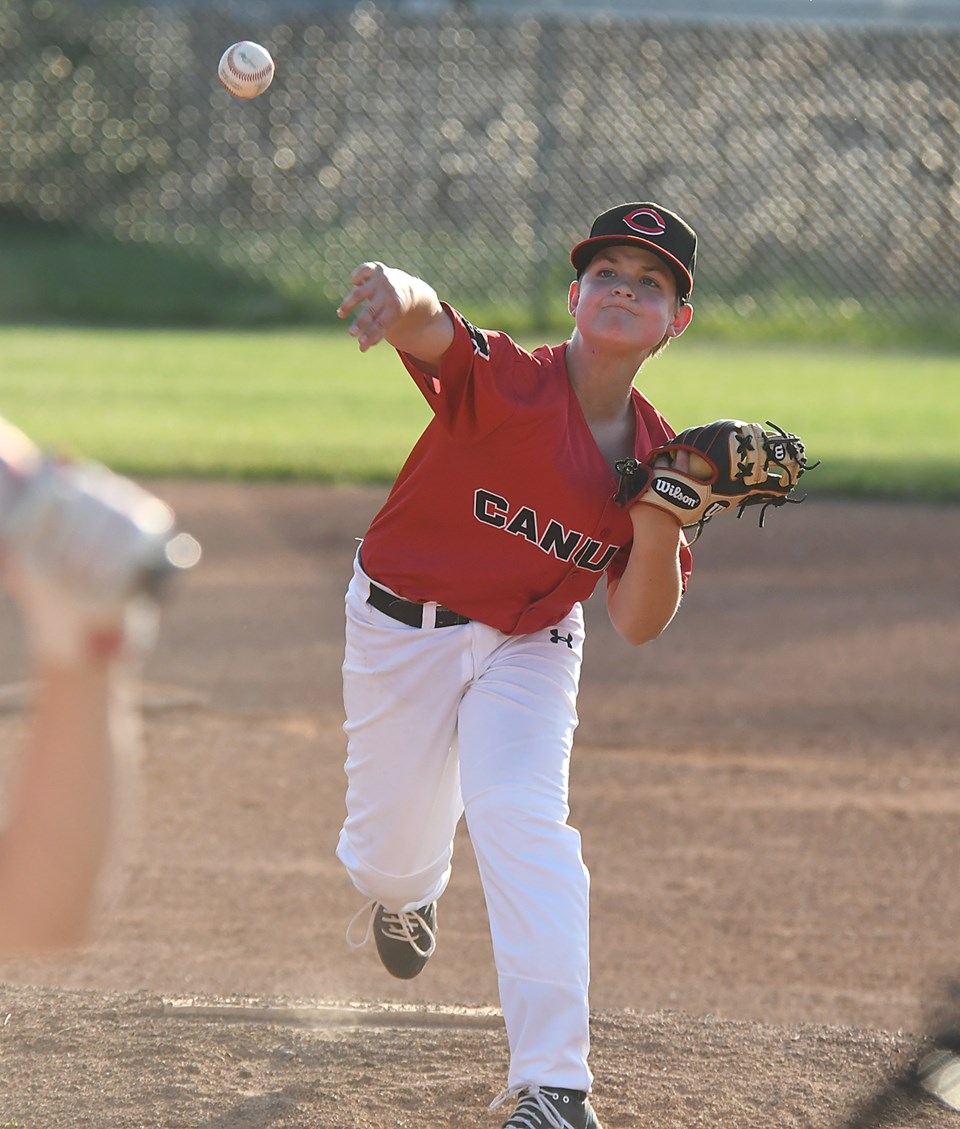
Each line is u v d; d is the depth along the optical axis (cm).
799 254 6869
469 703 1170
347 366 5369
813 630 2836
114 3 6988
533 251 6894
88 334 5966
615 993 1502
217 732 2256
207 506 3450
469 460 1167
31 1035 1285
